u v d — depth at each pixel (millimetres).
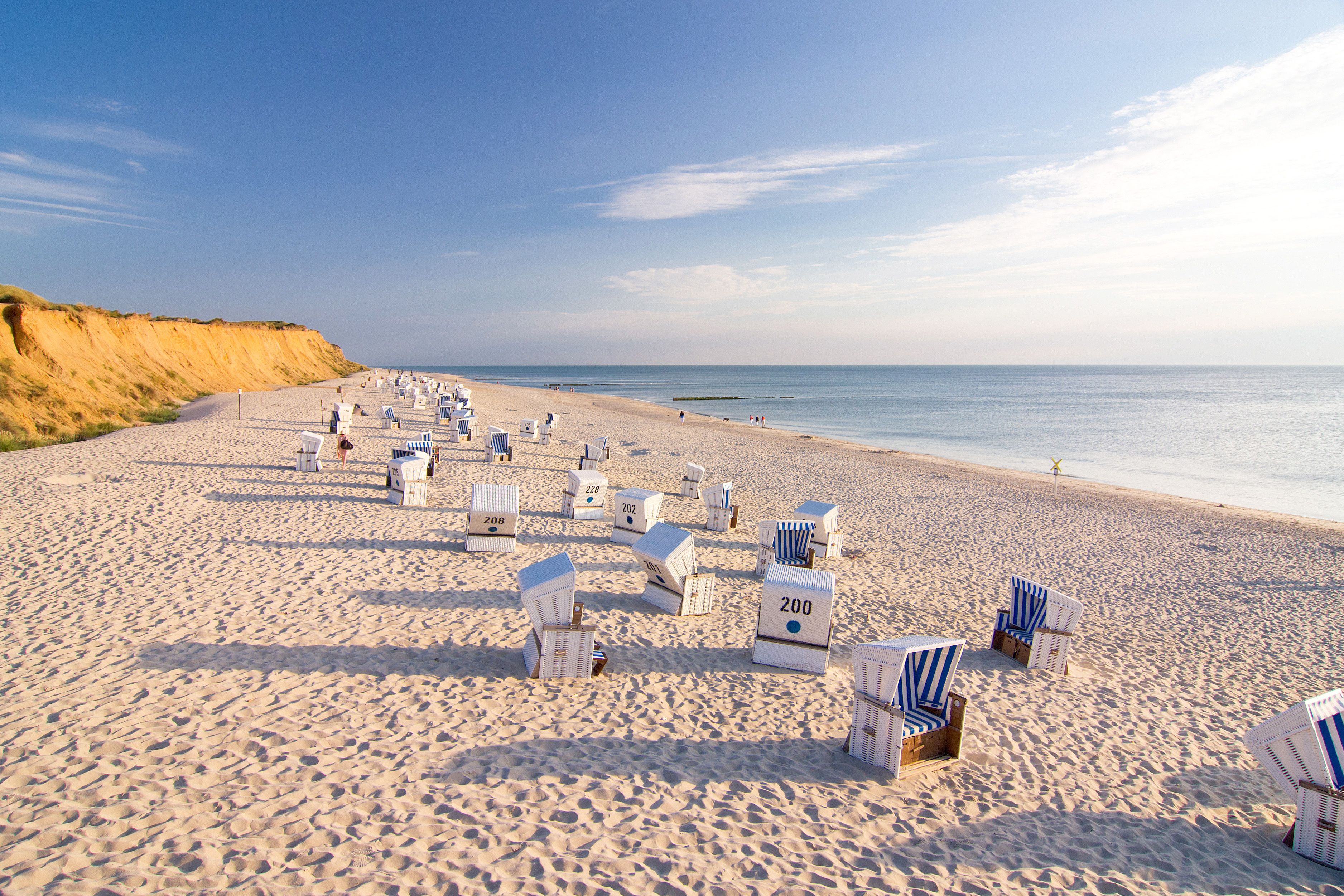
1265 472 33062
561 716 6953
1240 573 15180
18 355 24656
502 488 12945
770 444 37781
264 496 15469
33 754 5453
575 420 45531
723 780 6039
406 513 14930
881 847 5266
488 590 10516
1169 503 23703
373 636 8516
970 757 6832
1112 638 10945
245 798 5137
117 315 36500
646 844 5039
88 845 4469
